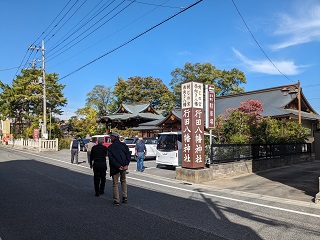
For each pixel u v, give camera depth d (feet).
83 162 60.49
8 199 24.86
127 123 134.31
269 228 17.78
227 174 39.70
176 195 27.32
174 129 98.12
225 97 115.96
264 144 49.60
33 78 121.19
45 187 30.73
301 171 46.32
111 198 25.54
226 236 16.15
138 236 15.90
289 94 90.99
